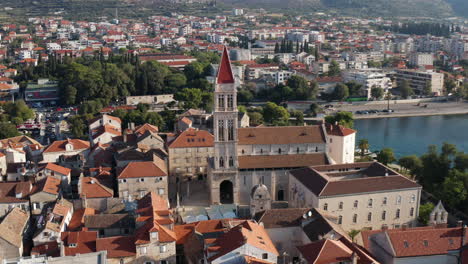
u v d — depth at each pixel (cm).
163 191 18225
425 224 16688
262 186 15362
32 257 11275
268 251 11906
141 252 13262
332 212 15900
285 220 14162
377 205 16300
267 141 19225
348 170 18250
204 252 12681
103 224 14988
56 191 16912
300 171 17962
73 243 13438
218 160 18325
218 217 16088
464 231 12575
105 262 10875
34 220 16500
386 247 12512
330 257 11406
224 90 17762
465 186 18875
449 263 12306
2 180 19775
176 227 14450
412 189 16488
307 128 19750
